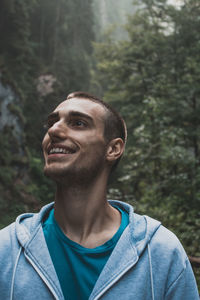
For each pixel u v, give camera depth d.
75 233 0.85
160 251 0.83
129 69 13.02
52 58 26.50
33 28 26.86
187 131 8.61
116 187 7.99
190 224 5.20
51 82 22.41
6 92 16.27
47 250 0.80
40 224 0.85
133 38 13.62
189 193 6.91
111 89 13.71
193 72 9.41
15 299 0.76
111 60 14.13
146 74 11.68
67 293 0.79
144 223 0.89
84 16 30.22
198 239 3.18
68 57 26.72
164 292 0.82
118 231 0.86
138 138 9.00
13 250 0.81
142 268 0.80
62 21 27.73
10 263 0.80
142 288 0.78
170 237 0.88
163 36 12.05
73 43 28.83
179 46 10.97
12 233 0.85
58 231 0.85
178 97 8.84
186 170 8.23
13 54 21.62
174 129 8.23
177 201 6.44
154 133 8.16
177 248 0.86
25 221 0.90
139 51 12.18
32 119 19.97
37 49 26.08
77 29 29.23
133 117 11.41
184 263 0.85
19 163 15.57
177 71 10.52
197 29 10.83
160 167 8.32
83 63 27.48
